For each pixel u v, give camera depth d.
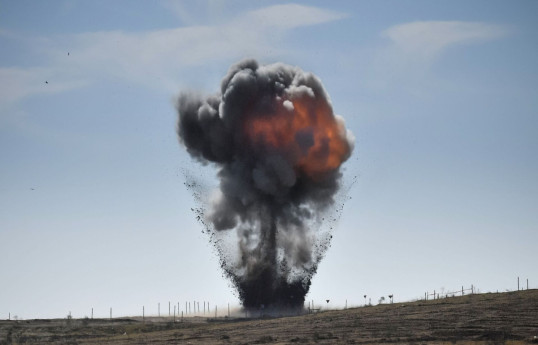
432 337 179.12
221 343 193.12
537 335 174.25
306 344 181.12
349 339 184.62
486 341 168.50
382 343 173.88
